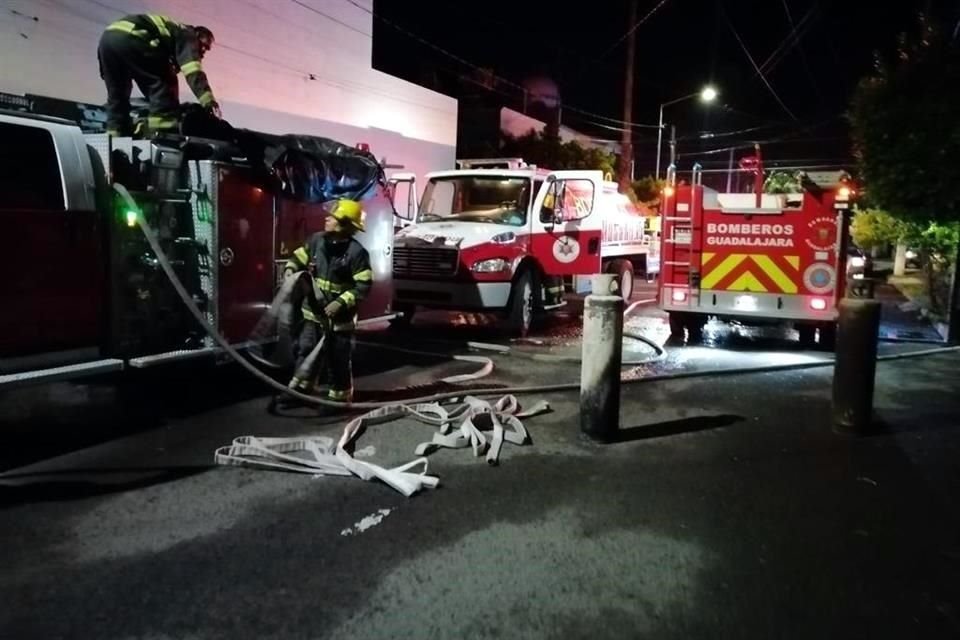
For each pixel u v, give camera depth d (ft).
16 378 17.08
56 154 18.28
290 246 24.85
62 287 18.34
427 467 17.85
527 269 37.88
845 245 33.27
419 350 33.09
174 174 21.22
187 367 24.94
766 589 12.51
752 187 39.75
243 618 11.34
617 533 14.57
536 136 107.14
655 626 11.32
